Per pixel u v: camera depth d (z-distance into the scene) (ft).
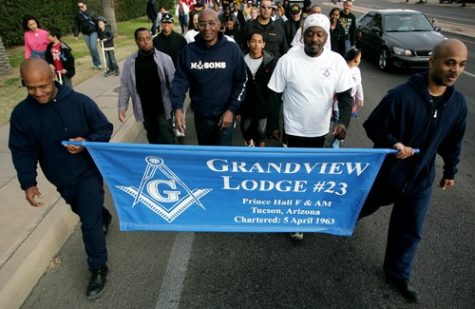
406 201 8.47
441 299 8.94
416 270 9.84
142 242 11.04
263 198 8.88
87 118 8.34
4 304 8.38
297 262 10.21
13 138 8.02
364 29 37.52
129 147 7.97
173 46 17.44
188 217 9.21
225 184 8.64
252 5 38.22
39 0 46.78
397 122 7.72
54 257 10.43
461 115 7.54
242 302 8.93
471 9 90.63
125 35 52.49
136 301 8.96
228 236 11.31
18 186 13.16
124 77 14.12
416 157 7.86
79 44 44.45
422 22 34.63
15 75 29.68
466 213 12.39
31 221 11.05
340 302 8.92
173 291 9.26
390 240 9.02
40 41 21.85
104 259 9.18
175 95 11.91
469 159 16.34
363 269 9.95
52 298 9.04
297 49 10.16
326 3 129.39
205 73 11.62
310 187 8.66
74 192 8.66
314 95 10.02
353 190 8.68
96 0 60.70
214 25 10.91
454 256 10.35
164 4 88.22
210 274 9.82
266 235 11.34
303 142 10.80
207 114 12.36
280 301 8.95
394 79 30.60
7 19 42.09
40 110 7.85
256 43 13.23
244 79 12.21
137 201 8.94
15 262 9.30
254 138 15.46
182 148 7.95
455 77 6.79
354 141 18.43
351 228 9.41
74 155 8.36
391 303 8.88
